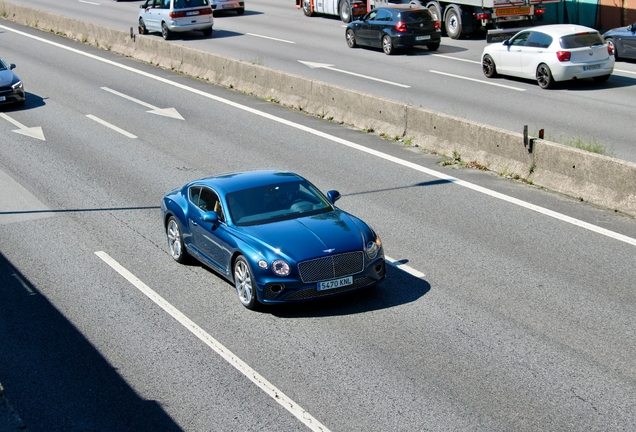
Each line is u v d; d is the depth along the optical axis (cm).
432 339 846
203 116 2102
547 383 744
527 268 1041
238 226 983
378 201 1368
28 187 1536
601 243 1125
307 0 3925
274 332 884
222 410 721
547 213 1266
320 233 950
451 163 1582
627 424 670
